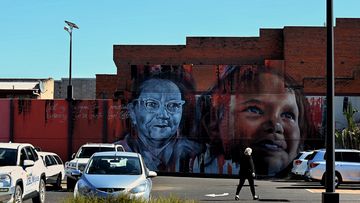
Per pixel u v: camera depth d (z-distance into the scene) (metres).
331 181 12.08
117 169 14.92
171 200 12.60
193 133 44.28
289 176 42.69
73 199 11.78
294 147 43.91
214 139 44.09
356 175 27.25
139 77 45.06
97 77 53.53
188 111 44.50
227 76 44.50
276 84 44.41
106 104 44.81
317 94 44.38
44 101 44.81
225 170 43.66
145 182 14.16
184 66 44.81
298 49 49.00
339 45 50.69
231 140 44.00
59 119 44.78
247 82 44.44
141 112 44.72
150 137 44.44
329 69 12.27
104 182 13.70
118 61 53.69
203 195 23.12
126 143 44.56
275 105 44.19
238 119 44.16
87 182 13.77
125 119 44.69
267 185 29.73
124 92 45.78
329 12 12.44
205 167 43.91
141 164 15.29
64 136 44.59
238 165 43.56
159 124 44.50
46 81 60.94
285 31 49.25
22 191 15.06
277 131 44.00
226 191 25.28
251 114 44.16
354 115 44.66
